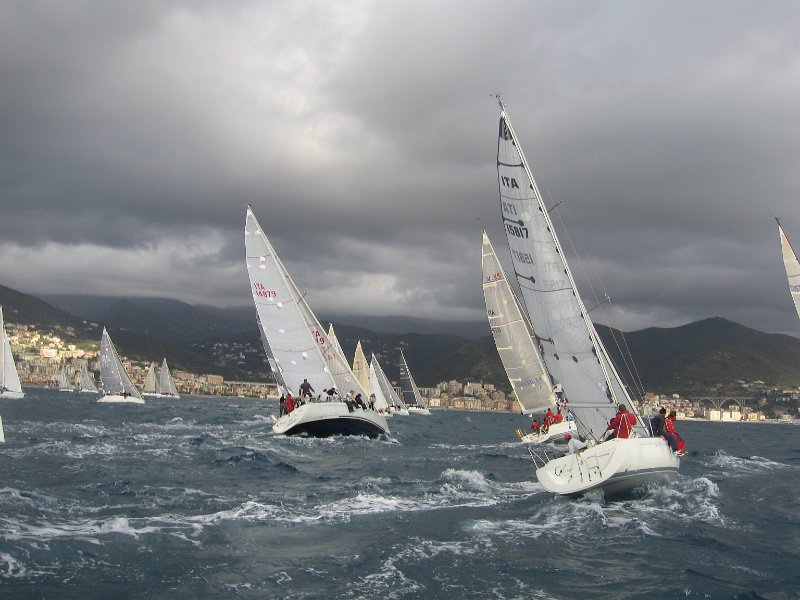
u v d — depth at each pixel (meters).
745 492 21.91
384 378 114.38
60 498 17.75
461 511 17.39
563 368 21.23
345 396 42.44
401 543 13.92
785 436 89.44
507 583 11.62
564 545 14.15
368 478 23.84
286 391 42.91
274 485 21.88
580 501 18.67
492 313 46.94
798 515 18.00
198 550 13.08
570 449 20.42
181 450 30.55
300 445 35.41
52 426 44.09
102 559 12.18
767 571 12.61
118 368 105.12
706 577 12.13
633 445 18.47
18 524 14.26
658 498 19.23
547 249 20.42
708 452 39.12
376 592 10.98
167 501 18.09
